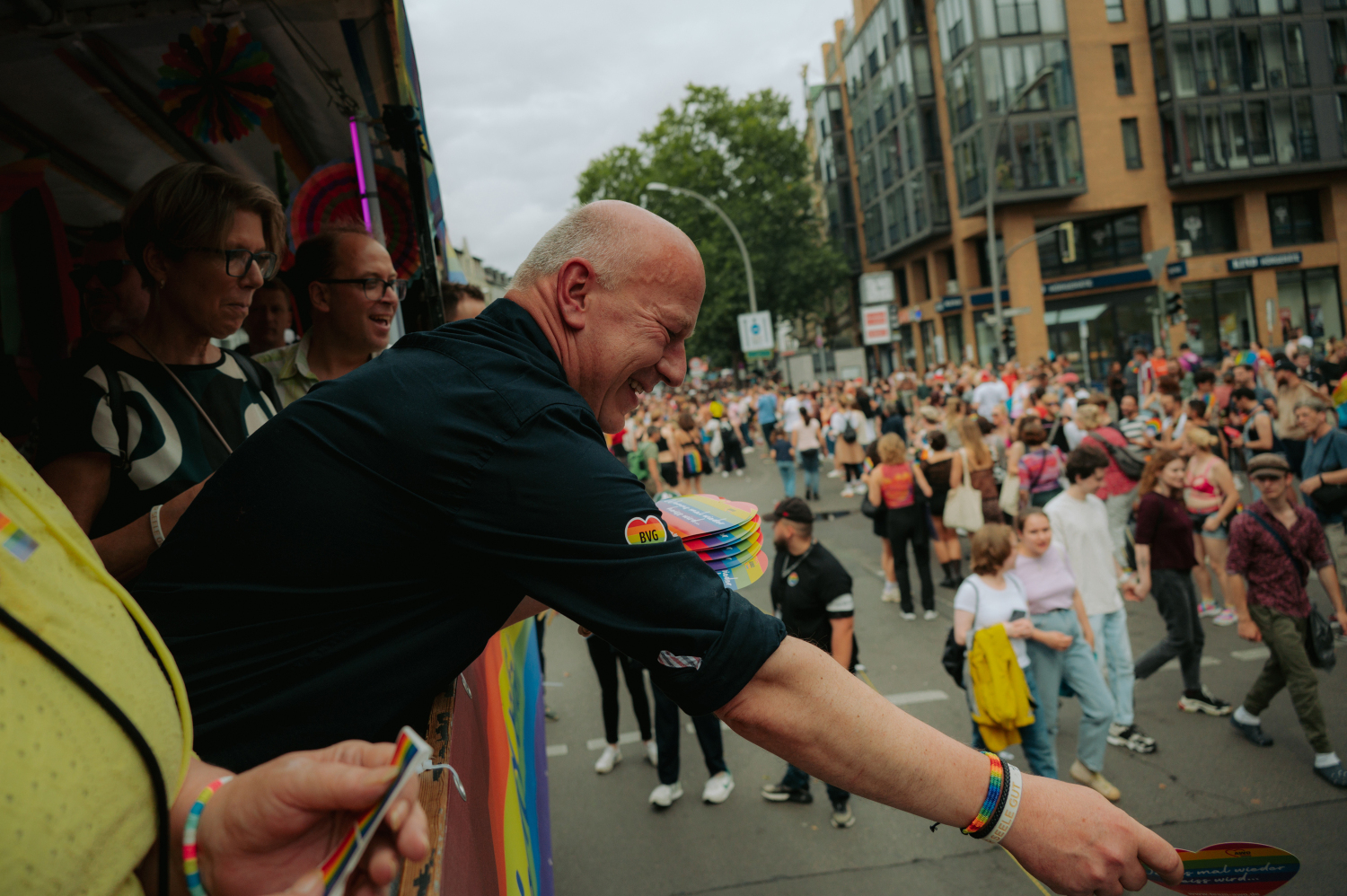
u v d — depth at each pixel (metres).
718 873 4.33
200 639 0.89
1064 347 34.22
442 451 0.90
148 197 1.66
